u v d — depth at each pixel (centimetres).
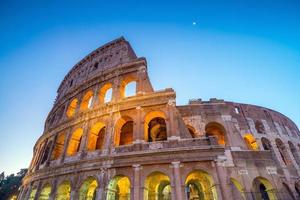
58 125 4162
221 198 2292
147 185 2625
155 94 3241
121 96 3716
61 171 3234
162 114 3206
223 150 2581
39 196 3394
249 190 2795
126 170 2709
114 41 4866
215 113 3597
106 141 3114
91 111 3634
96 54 5156
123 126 3809
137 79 3675
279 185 2822
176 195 2344
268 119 4862
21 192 4456
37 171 3778
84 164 3009
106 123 3312
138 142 2873
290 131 5153
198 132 3403
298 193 3941
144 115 3145
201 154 2584
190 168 2541
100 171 2814
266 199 3597
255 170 2956
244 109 4778
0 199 7550
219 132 3850
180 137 2806
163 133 3812
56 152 3916
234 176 2920
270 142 4447
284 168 4050
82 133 3584
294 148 4791
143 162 2666
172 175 2509
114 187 2775
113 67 4234
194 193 3456
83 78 4875
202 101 3800
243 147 3244
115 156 2809
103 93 4091
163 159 2625
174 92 3200
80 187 2858
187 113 3628
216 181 2408
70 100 4603
